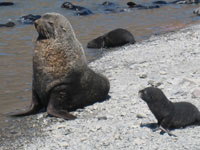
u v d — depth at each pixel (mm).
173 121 22453
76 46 28672
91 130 24359
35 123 27391
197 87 30047
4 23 66000
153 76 34562
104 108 28406
